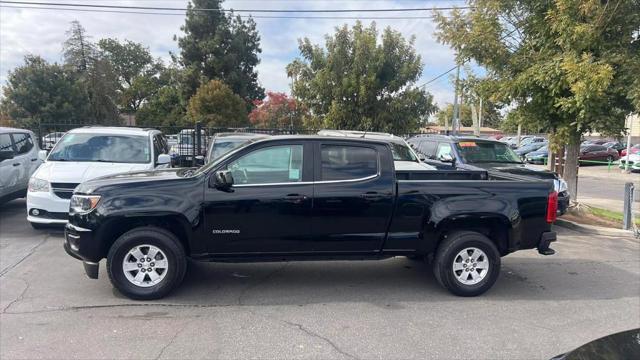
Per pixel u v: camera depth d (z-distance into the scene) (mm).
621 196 16125
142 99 63906
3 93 37344
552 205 5766
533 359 4078
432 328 4672
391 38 18453
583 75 8602
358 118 18391
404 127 18344
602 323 4914
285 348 4160
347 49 18547
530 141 39844
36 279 5820
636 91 8477
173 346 4148
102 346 4113
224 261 5402
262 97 51625
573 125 10055
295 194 5340
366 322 4781
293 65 19438
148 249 5191
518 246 5770
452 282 5547
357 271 6512
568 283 6246
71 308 4941
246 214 5277
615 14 8844
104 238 5164
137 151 8953
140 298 5191
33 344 4117
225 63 45875
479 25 10312
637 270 6918
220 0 46469
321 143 5516
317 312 5012
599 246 8445
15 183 9750
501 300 5539
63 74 38969
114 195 5156
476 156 10773
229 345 4195
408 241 5590
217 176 5172
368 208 5465
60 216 7656
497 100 10547
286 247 5430
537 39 10219
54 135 16109
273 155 5438
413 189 5551
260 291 5621
